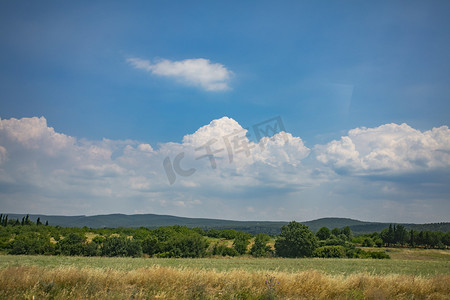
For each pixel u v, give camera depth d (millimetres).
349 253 94812
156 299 11047
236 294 12320
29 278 12258
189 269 15883
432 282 15312
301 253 96688
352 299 12812
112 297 10711
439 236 155625
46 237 101625
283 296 12711
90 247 90312
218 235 159000
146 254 98000
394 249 133750
